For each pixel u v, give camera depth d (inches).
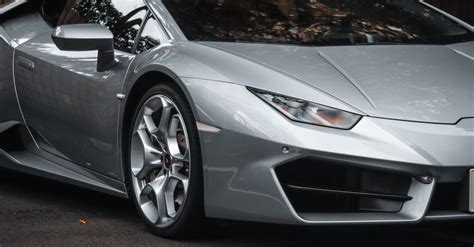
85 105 217.3
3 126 249.8
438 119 171.2
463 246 185.3
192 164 182.5
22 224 206.8
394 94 175.2
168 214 191.8
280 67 179.6
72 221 210.1
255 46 191.0
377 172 169.5
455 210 170.6
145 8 213.8
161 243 186.5
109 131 210.2
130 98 202.1
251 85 175.2
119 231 198.7
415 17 219.8
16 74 241.8
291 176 171.0
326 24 206.7
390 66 185.6
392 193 170.1
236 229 197.5
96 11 231.6
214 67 182.1
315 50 190.9
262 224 185.3
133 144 201.8
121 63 208.8
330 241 189.0
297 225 169.5
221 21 203.3
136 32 212.2
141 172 198.2
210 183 178.2
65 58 226.4
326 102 170.6
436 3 436.8
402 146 165.9
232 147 173.5
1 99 247.9
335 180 171.6
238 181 173.2
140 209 198.8
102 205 231.0
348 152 165.0
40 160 241.4
